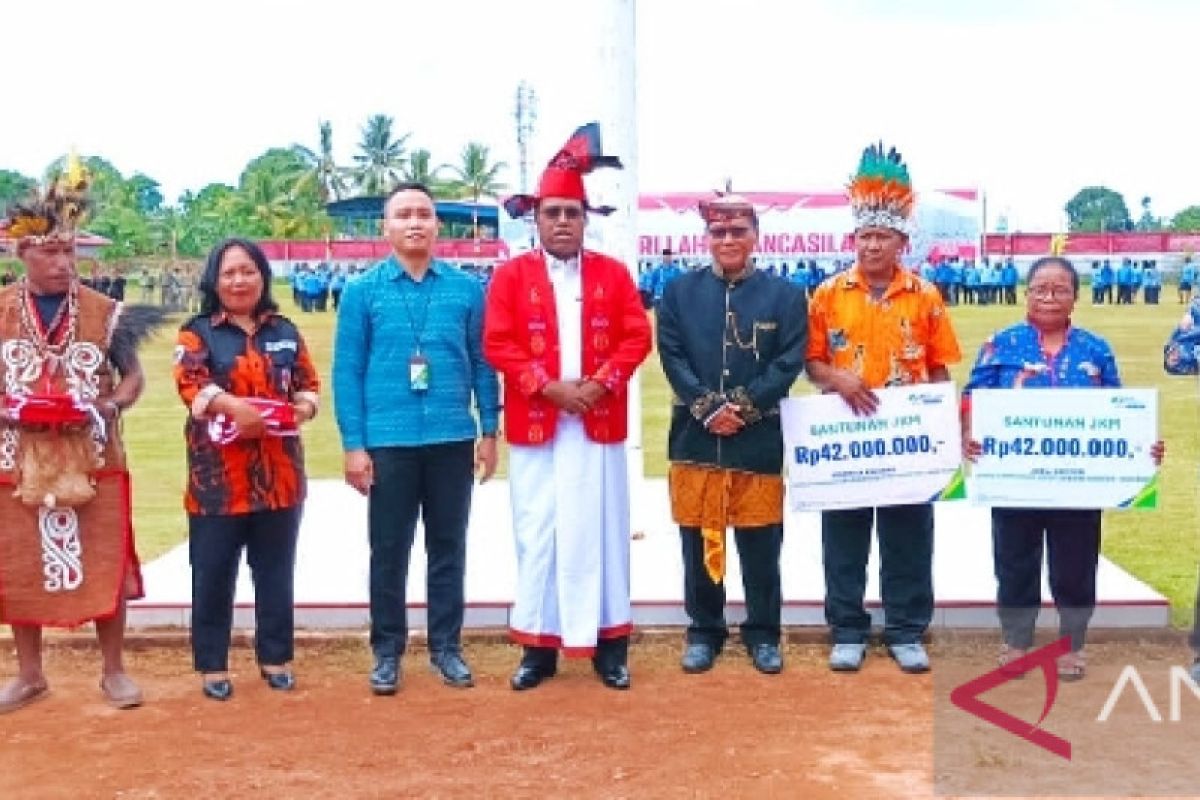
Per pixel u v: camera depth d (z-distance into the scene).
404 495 6.18
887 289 6.39
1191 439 14.26
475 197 74.44
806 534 8.65
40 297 5.86
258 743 5.52
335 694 6.20
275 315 6.14
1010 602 6.42
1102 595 6.99
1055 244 42.12
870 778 5.04
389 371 6.12
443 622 6.35
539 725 5.71
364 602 7.14
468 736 5.57
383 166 81.69
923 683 6.27
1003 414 6.18
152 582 7.58
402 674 6.49
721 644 6.66
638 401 8.62
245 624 7.12
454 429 6.19
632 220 7.99
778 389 6.23
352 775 5.13
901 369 6.39
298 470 6.19
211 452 5.99
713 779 5.05
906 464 6.36
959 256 45.34
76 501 5.88
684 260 44.62
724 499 6.38
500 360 6.05
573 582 6.11
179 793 4.97
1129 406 6.08
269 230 75.94
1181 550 9.13
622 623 6.23
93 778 5.13
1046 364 6.30
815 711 5.87
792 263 46.03
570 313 6.08
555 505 6.15
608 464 6.18
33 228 5.73
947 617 6.96
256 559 6.26
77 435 5.90
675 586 7.38
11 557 5.92
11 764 5.30
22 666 6.10
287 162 82.81
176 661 6.76
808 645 6.95
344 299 6.17
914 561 6.57
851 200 6.46
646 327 6.20
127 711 5.97
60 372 5.83
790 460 6.38
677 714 5.84
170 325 6.62
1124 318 34.56
